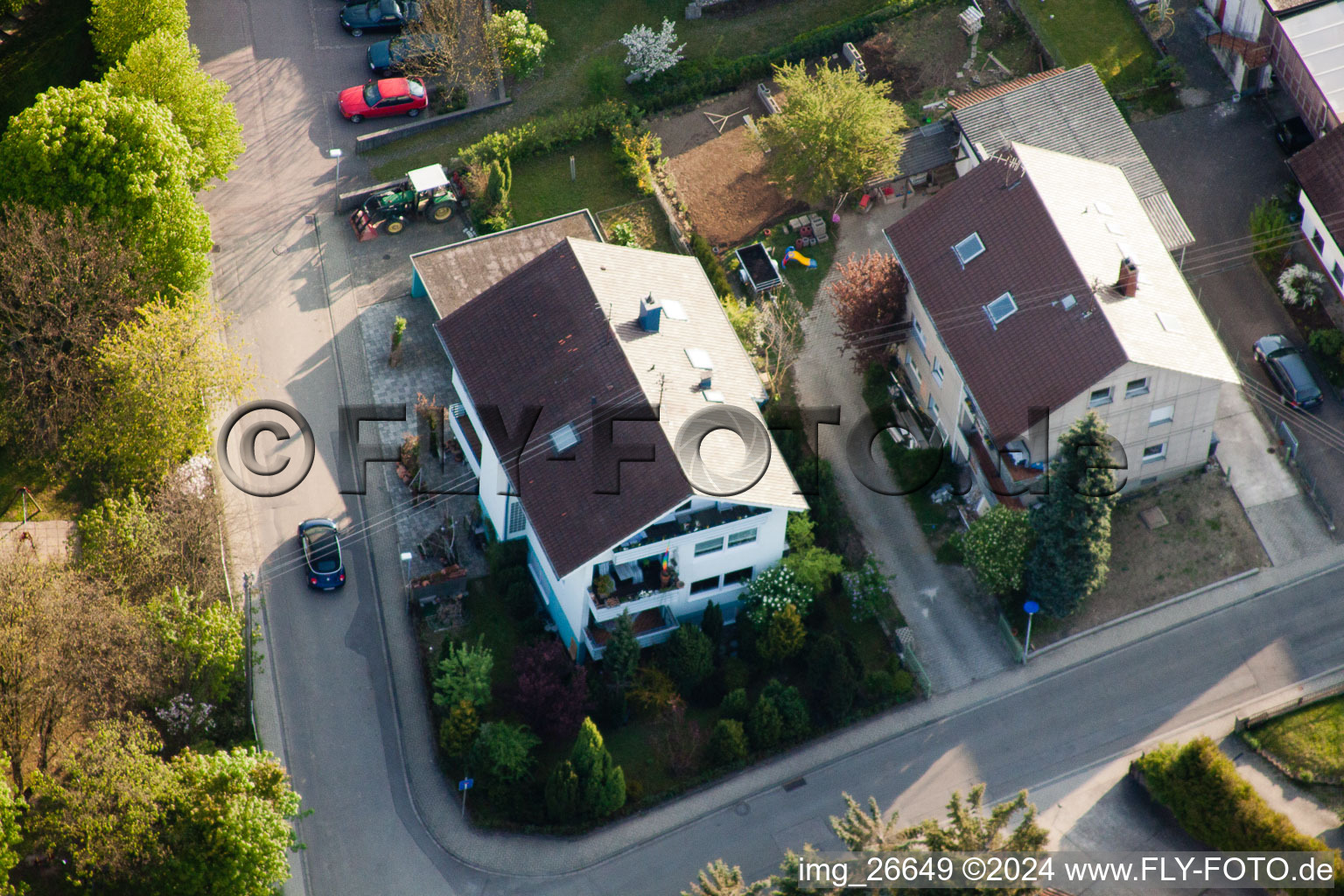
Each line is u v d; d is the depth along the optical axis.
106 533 66.69
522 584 68.62
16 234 70.31
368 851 63.25
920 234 72.19
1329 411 74.06
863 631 69.25
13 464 73.00
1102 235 69.88
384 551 71.44
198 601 65.50
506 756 63.12
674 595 66.56
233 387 71.38
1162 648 68.38
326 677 67.75
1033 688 67.56
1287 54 80.25
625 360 65.62
